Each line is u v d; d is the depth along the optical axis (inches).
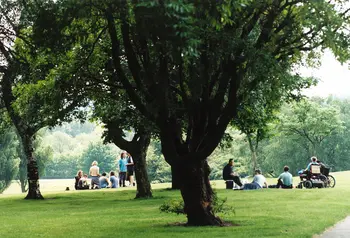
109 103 970.7
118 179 1633.9
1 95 1179.3
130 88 573.9
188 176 588.1
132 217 716.0
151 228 574.9
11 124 1355.8
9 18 1021.8
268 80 530.9
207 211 593.3
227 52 515.2
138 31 454.9
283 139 3432.6
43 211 860.0
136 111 1002.1
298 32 572.7
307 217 645.9
